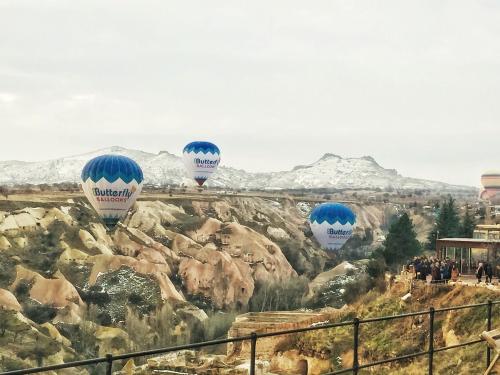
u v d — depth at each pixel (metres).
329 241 99.12
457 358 32.59
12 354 88.94
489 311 17.19
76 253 133.50
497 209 159.12
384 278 63.16
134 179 95.50
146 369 56.53
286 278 154.00
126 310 116.75
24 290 115.69
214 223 172.62
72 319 109.69
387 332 47.38
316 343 50.38
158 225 167.25
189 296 141.00
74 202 162.38
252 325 64.38
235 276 146.12
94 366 91.44
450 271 52.41
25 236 136.38
